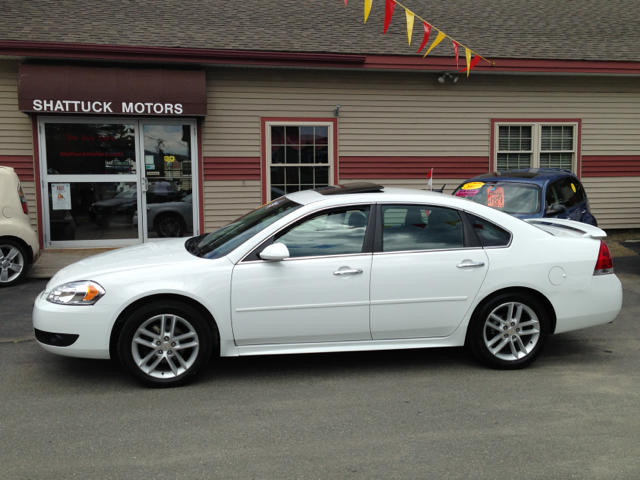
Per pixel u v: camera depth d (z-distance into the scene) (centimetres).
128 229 1060
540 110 1202
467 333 491
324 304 457
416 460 336
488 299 482
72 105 956
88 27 1026
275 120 1096
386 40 1133
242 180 1095
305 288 454
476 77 1170
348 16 1239
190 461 335
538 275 480
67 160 1023
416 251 471
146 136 1050
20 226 813
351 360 521
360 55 1051
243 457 340
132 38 1000
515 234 488
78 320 431
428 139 1163
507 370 493
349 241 468
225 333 450
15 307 701
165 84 995
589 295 492
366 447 353
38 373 484
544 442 359
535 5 1445
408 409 410
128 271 444
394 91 1140
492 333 489
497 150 1196
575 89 1212
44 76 949
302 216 468
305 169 1123
